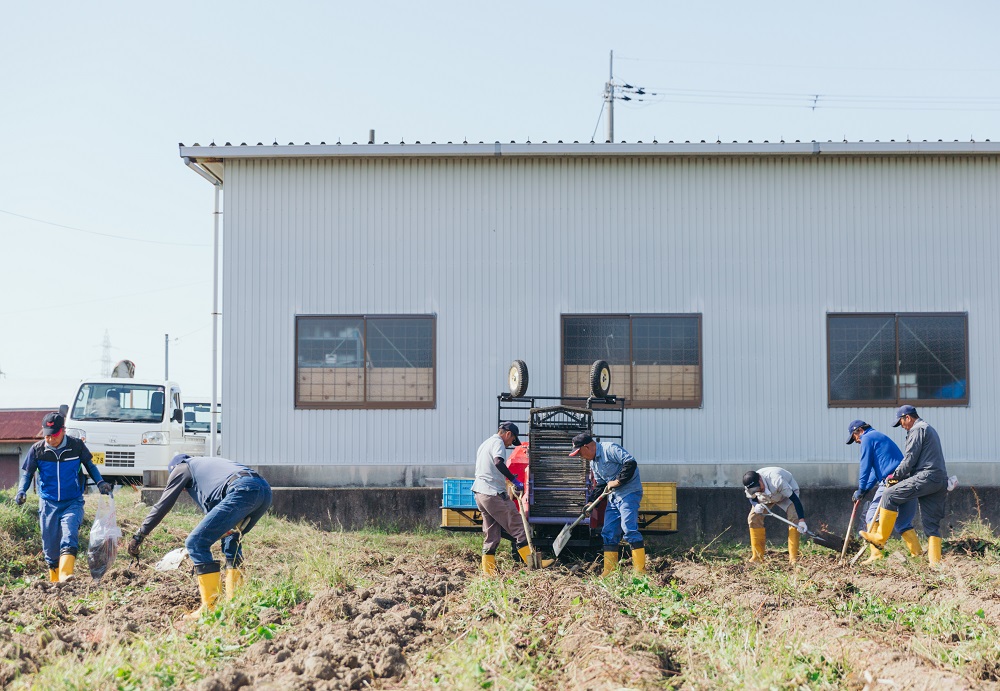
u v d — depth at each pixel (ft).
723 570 33.60
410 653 22.34
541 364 45.37
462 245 45.75
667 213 45.70
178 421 61.52
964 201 45.75
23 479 30.91
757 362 45.24
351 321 45.62
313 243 45.83
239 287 45.75
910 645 21.67
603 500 35.96
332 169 45.96
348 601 26.61
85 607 26.58
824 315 45.39
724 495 43.29
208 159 45.57
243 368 45.52
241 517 26.84
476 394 45.32
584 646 21.48
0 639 22.29
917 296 45.52
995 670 19.99
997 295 45.60
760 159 45.78
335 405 45.34
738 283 45.52
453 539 41.14
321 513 43.86
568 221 45.73
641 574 31.01
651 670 19.76
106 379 60.03
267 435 45.32
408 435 45.24
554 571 32.30
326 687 19.39
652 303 45.44
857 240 45.62
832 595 28.53
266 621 24.97
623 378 45.24
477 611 25.45
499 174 45.91
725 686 19.26
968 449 45.01
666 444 44.96
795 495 36.83
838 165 45.80
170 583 30.09
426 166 45.96
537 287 45.57
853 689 19.51
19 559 34.40
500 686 19.38
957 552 36.32
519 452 36.58
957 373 45.27
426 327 45.60
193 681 20.17
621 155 45.01
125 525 38.65
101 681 19.61
